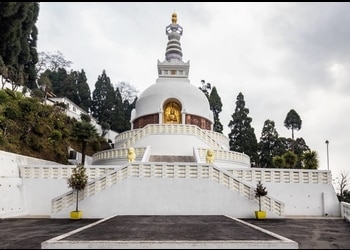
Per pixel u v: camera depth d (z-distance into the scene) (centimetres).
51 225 1565
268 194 2198
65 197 1905
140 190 1948
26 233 1305
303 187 2219
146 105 3800
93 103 7512
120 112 6900
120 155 2747
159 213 1925
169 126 3009
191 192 1961
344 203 1998
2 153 2058
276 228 1505
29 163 2409
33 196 2183
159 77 4172
